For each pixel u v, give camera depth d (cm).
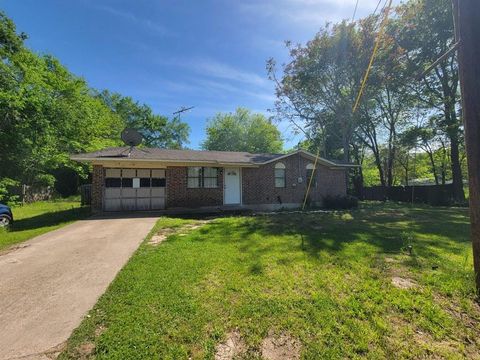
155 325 279
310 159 1628
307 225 893
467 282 388
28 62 1922
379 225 893
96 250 575
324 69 1942
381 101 2502
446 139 2020
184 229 823
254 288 371
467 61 356
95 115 2502
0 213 912
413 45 1775
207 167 1402
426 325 283
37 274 432
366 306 320
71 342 255
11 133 1611
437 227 848
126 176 1253
